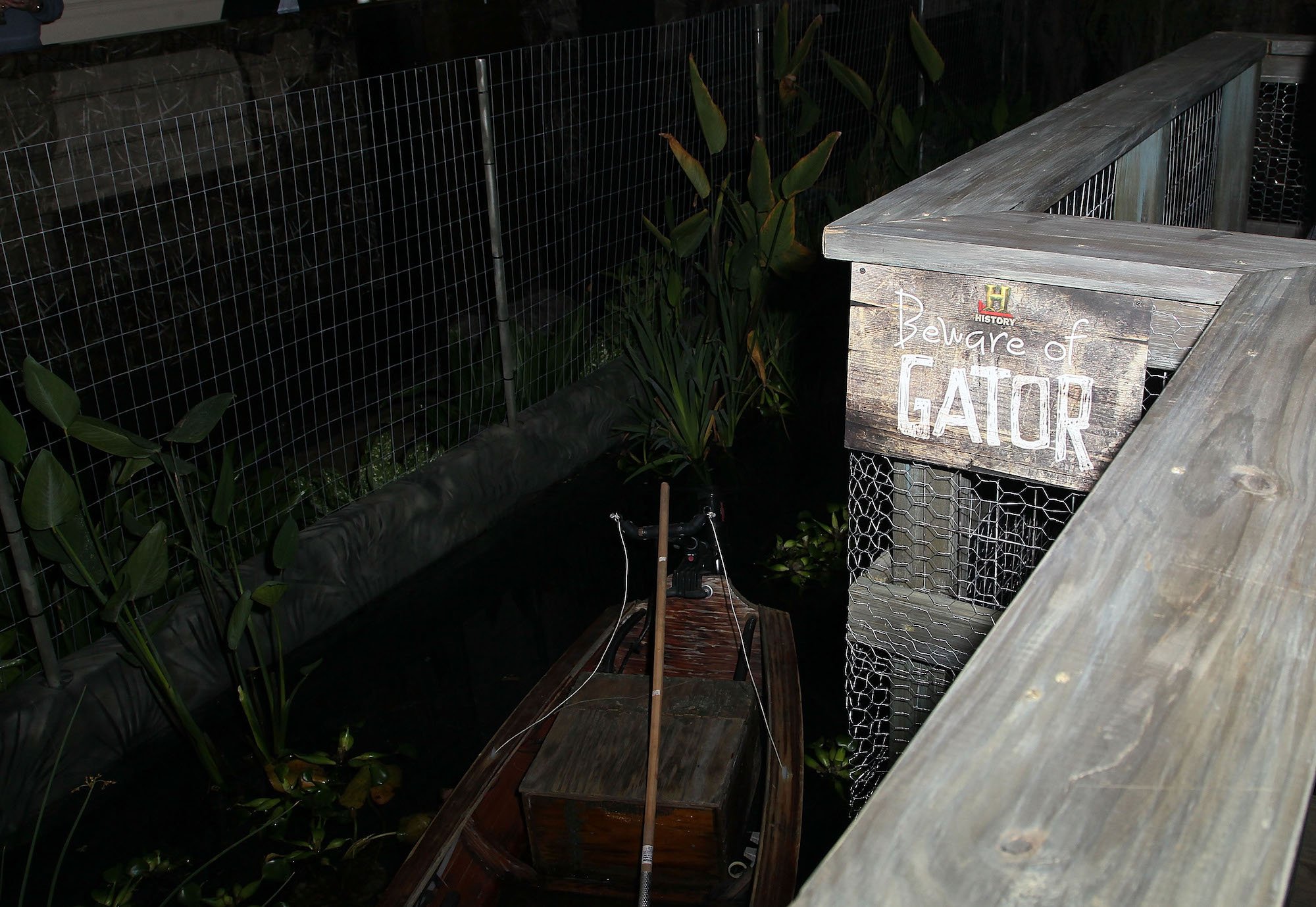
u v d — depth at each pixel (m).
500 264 5.62
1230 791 0.73
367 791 3.92
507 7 7.24
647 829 2.95
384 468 5.44
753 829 3.51
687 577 4.22
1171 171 3.35
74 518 3.69
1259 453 1.13
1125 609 0.91
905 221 2.19
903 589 2.65
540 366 6.26
